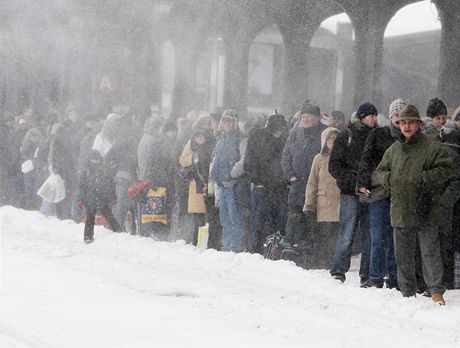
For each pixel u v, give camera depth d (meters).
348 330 15.65
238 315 16.62
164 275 21.77
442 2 48.19
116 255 25.02
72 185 34.28
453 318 17.48
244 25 56.12
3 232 29.56
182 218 28.34
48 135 39.50
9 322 15.13
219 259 23.81
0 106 49.25
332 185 23.38
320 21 56.22
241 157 25.72
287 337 14.61
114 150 28.36
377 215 20.67
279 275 21.77
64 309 16.19
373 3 49.12
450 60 48.62
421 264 20.81
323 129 24.48
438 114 22.05
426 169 19.09
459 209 21.56
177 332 14.41
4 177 40.47
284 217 25.55
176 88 53.31
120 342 13.61
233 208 25.81
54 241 27.98
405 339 15.09
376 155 20.58
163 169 28.75
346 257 21.72
